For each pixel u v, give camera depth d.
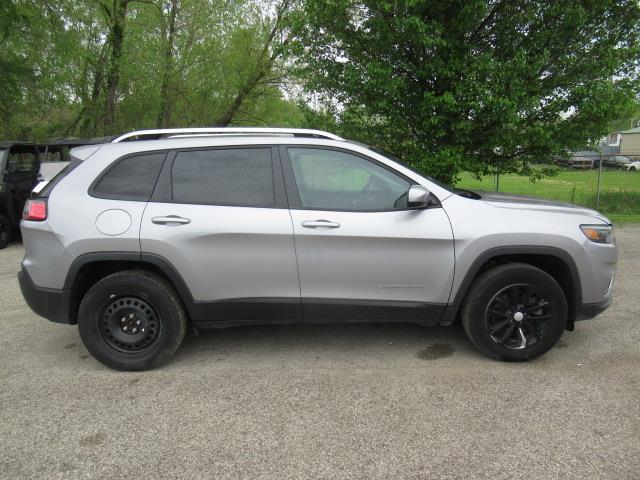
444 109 7.93
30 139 17.81
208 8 16.75
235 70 17.27
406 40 7.79
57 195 3.76
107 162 3.82
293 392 3.48
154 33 16.97
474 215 3.72
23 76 15.55
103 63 16.78
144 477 2.62
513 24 8.11
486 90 7.56
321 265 3.69
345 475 2.61
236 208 3.69
